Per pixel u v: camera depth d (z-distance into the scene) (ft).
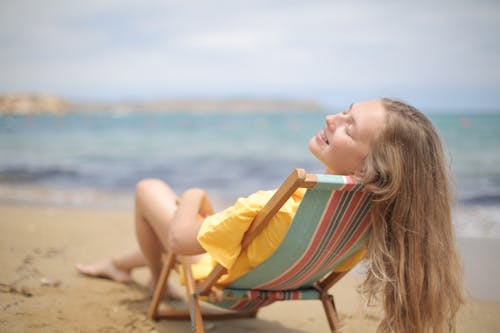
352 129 5.98
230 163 38.60
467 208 21.58
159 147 50.19
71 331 8.52
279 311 10.38
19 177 30.17
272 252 6.48
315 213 5.95
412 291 6.09
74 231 16.81
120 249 14.69
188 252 6.98
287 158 41.65
